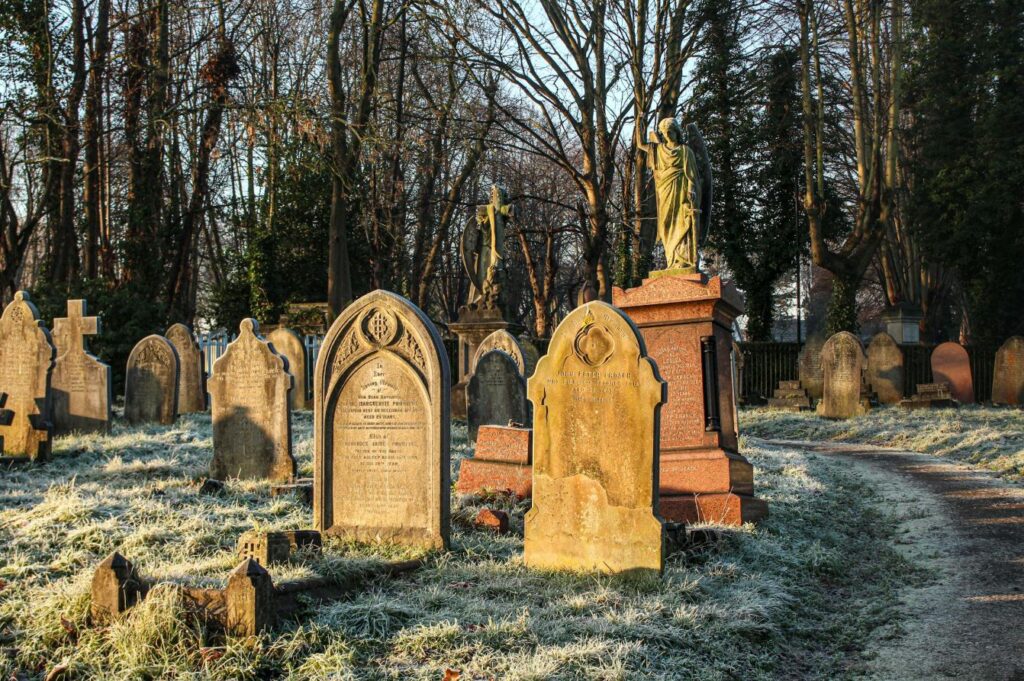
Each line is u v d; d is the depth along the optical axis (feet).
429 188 119.96
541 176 158.51
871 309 214.90
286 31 118.11
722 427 36.29
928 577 28.53
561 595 23.81
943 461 54.39
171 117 89.61
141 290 88.84
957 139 110.22
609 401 26.30
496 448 38.14
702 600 23.77
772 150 117.50
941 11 110.63
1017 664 20.77
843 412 79.82
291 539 24.82
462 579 24.99
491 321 76.89
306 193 109.29
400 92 106.32
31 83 85.35
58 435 53.11
